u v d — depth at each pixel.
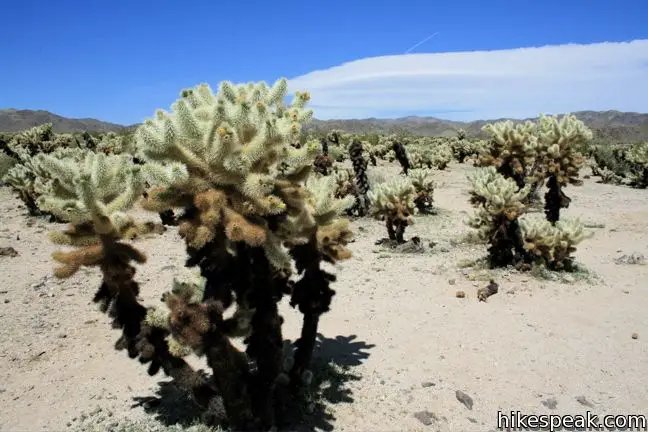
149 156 3.47
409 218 11.34
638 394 5.02
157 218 13.34
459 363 5.71
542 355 5.88
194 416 4.49
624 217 15.52
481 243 11.52
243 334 3.87
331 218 4.47
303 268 4.67
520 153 13.73
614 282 8.75
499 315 7.16
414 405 4.84
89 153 3.66
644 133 88.50
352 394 5.02
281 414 4.48
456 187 22.81
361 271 9.52
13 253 9.92
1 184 19.61
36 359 5.73
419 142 45.88
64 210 3.41
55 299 7.63
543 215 15.60
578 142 12.32
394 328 6.77
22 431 4.37
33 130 25.94
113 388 5.16
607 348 6.05
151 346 3.88
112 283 3.75
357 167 15.44
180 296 3.53
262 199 3.37
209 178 3.41
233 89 3.90
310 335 4.88
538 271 8.98
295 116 3.58
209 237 3.27
